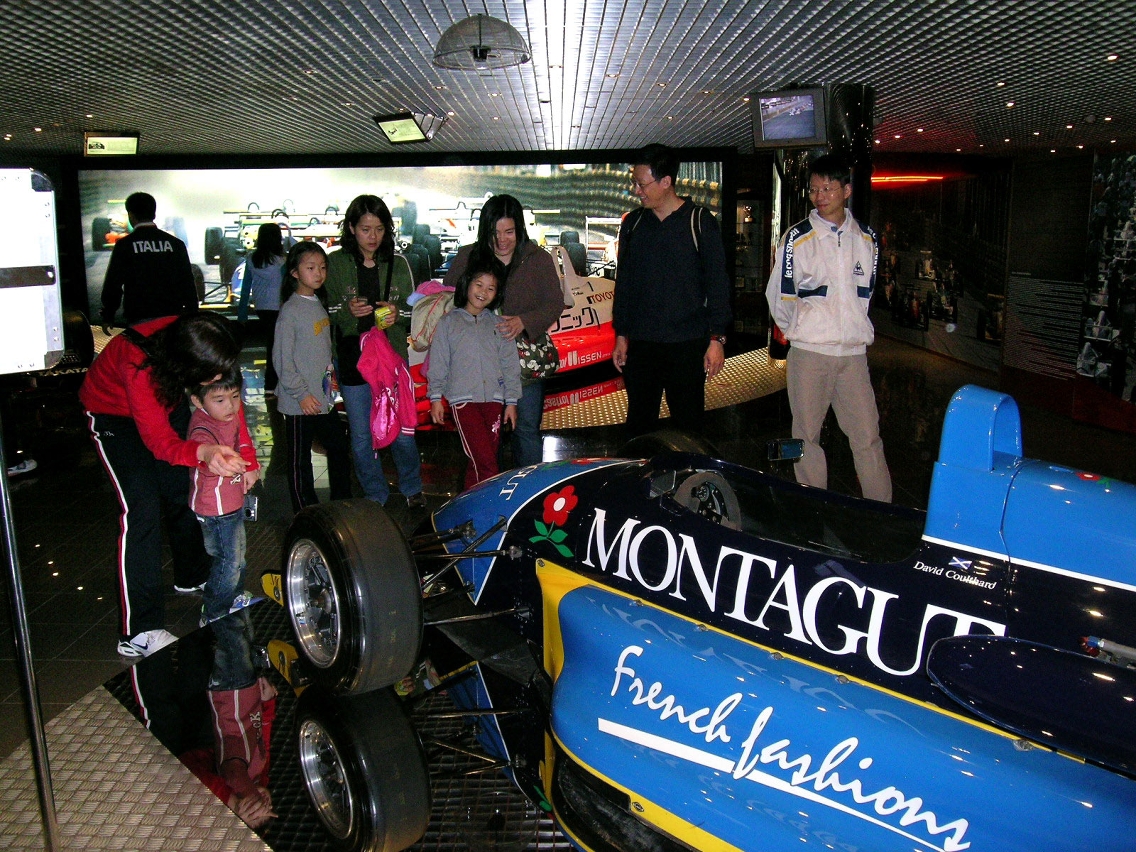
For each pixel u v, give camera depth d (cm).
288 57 730
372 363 470
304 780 261
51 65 761
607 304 808
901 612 205
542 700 272
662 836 224
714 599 240
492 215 442
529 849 229
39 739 198
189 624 378
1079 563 186
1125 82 745
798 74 753
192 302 529
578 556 279
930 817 179
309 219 1549
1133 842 158
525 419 488
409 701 288
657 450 357
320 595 286
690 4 555
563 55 707
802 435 427
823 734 198
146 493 348
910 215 1502
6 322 189
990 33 592
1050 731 163
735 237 1430
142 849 235
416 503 519
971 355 1232
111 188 1531
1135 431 834
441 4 569
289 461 482
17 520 527
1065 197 973
